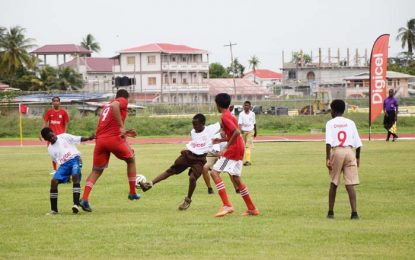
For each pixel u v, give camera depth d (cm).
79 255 1697
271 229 2020
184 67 19650
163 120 9112
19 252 1738
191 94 19488
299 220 2191
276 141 6862
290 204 2566
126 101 2519
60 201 2747
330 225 2086
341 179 3331
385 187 3038
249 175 3600
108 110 2494
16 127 8819
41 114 10981
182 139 7750
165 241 1855
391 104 6250
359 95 18375
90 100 13600
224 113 2298
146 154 5259
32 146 6662
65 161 2409
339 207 2478
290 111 12938
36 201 2752
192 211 2433
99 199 2780
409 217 2241
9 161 4731
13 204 2664
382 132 8175
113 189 3105
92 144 7006
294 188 3058
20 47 19762
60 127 3672
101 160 2494
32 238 1919
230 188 3109
